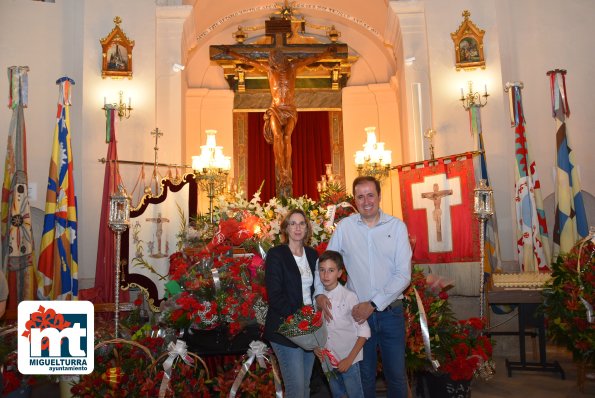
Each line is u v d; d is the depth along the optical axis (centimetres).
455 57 806
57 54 824
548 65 840
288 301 316
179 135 839
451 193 661
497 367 570
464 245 646
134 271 629
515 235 743
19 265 598
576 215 673
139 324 525
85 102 792
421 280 441
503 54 828
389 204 1157
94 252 756
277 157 986
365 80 1244
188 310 392
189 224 650
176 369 387
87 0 821
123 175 786
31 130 802
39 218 820
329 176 1033
